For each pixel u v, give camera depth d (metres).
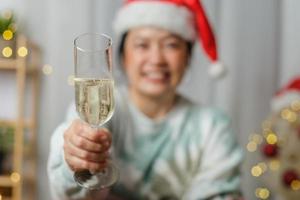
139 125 1.21
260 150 1.91
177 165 1.20
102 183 0.76
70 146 0.76
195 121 1.24
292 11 1.94
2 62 1.77
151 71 1.20
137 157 1.18
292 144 1.73
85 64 0.72
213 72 1.54
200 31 1.31
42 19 1.91
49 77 1.90
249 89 1.91
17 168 1.78
